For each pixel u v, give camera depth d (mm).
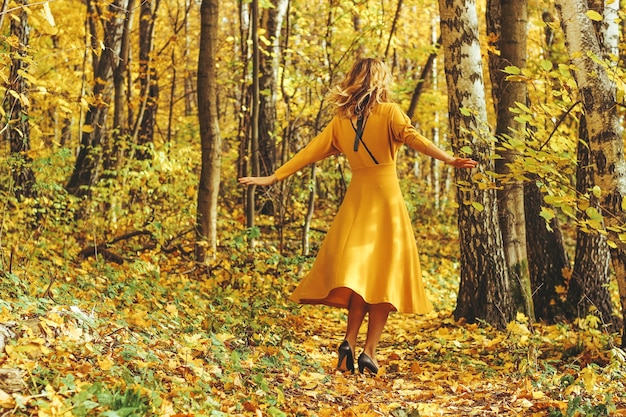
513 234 7863
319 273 4871
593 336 5961
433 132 22297
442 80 22984
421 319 8633
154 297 6332
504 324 7516
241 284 8086
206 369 4379
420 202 14664
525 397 4516
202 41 9164
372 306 4945
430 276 11789
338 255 4781
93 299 5719
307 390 4555
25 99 5539
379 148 4852
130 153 12781
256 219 14086
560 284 9016
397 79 18578
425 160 24578
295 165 5012
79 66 17406
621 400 4422
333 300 4953
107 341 4293
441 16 7270
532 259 9125
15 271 6023
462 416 4168
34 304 4465
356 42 11812
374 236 4797
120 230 11141
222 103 21969
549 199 4781
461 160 4676
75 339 4059
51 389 3162
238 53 16734
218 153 9336
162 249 9672
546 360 5723
